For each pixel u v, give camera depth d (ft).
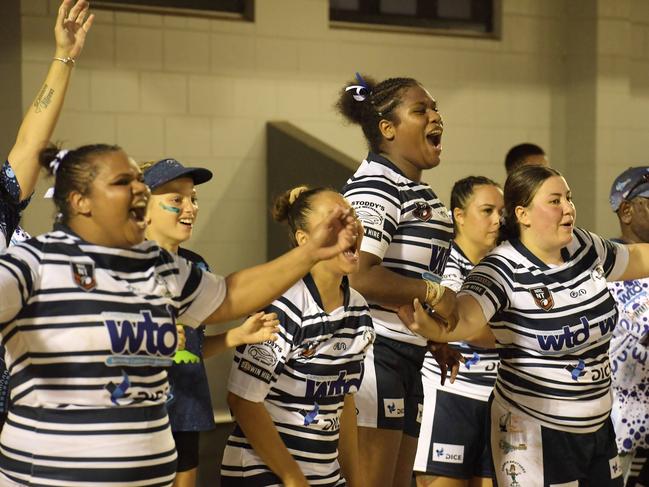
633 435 22.74
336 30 41.34
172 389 19.33
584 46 45.39
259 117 39.99
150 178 19.27
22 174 18.49
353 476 17.56
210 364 38.58
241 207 39.86
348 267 15.88
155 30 38.14
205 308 13.83
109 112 37.52
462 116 44.09
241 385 15.81
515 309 18.02
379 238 17.67
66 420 12.73
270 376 15.80
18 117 36.06
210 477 30.58
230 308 13.94
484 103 44.50
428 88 43.32
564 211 17.85
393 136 18.67
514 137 45.16
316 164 37.09
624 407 22.80
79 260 12.80
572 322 17.87
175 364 19.35
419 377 19.48
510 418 18.49
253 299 13.97
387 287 17.07
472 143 44.32
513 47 44.93
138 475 12.98
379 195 17.99
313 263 13.94
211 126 39.22
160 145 38.37
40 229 35.83
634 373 22.71
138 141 38.01
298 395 16.20
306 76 40.81
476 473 22.47
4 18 35.83
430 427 22.18
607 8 45.24
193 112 38.88
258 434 15.88
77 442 12.71
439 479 22.21
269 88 40.16
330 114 41.29
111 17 37.42
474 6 44.91
